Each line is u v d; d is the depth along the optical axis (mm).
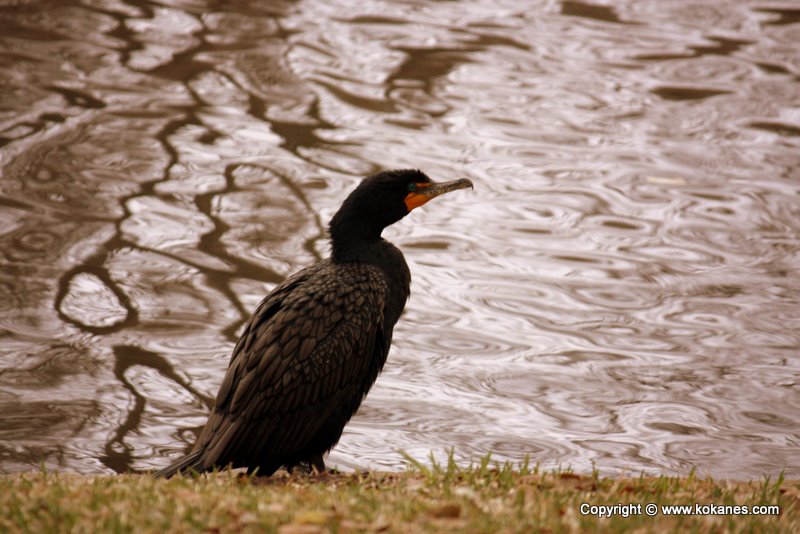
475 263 14852
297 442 8305
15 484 7527
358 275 8625
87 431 11039
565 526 6598
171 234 15016
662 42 22516
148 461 10602
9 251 14375
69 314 13117
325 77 20141
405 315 13594
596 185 16969
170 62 20375
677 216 16125
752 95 20172
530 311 13742
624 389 12156
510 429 11352
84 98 18688
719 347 13008
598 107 19547
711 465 10711
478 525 6492
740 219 16047
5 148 16828
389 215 8992
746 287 14352
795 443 11133
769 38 22891
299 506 6887
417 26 22953
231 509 6711
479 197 16578
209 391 11844
